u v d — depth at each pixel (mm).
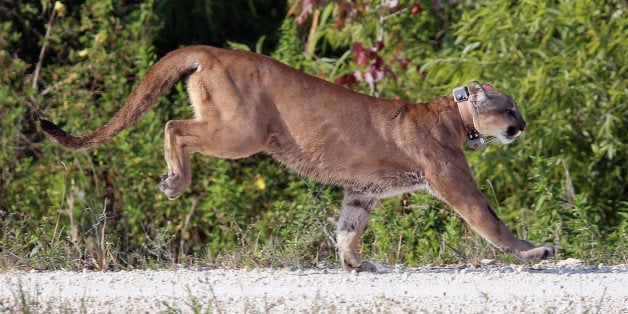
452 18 18766
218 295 11102
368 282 11734
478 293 11094
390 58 17844
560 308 10305
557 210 15477
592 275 12117
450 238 14484
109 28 18406
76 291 11445
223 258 14469
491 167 17297
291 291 11273
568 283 11609
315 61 18422
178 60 12055
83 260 14016
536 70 17250
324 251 14664
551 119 17328
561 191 16344
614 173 17984
